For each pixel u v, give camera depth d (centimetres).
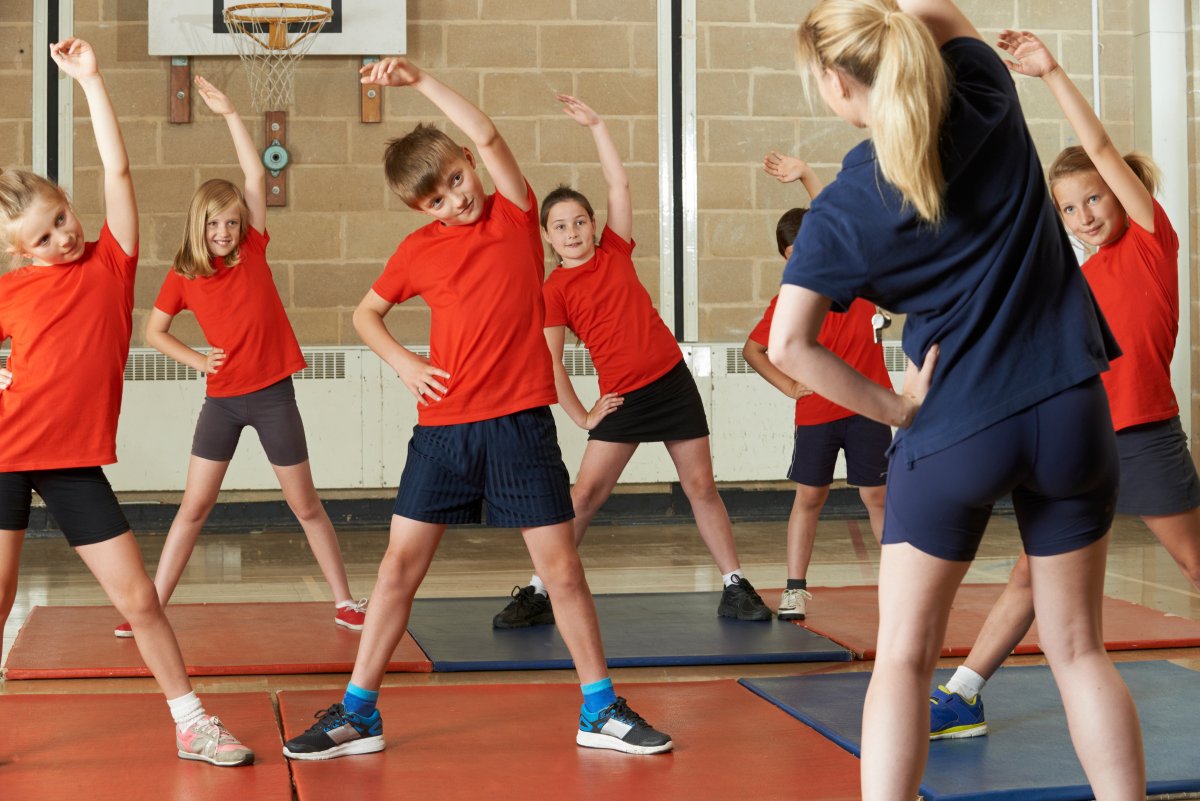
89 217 627
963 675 252
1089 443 158
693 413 381
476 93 647
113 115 241
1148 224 239
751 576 485
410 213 644
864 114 158
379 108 640
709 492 386
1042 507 164
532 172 652
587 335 375
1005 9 681
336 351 634
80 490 237
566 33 652
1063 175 269
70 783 227
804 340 156
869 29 150
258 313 369
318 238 639
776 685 298
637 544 579
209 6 625
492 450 248
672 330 661
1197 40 675
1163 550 536
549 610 378
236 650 340
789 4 666
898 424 162
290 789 225
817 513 391
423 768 237
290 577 488
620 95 656
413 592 252
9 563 237
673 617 388
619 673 320
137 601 239
